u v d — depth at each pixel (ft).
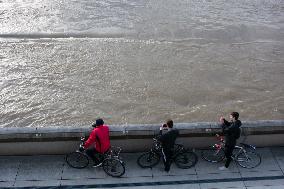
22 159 33.24
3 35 68.90
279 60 68.13
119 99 53.83
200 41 72.43
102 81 57.62
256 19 84.12
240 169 33.91
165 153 31.89
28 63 61.00
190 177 32.83
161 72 60.95
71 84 56.49
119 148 33.01
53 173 32.22
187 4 88.63
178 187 31.78
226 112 52.80
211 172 33.45
